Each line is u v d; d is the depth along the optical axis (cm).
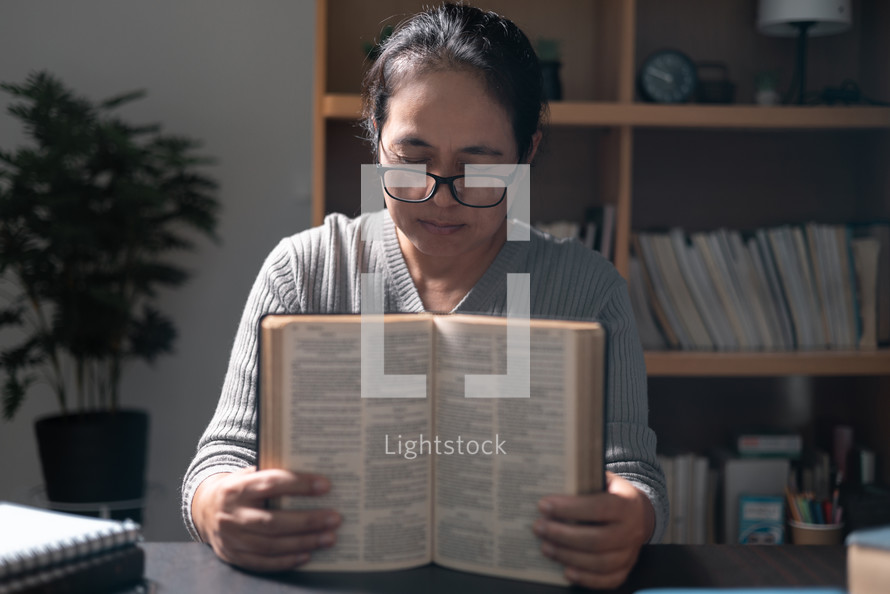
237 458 86
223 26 244
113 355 226
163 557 71
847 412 214
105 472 220
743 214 214
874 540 51
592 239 191
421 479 67
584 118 183
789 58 209
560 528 63
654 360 184
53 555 60
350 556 67
